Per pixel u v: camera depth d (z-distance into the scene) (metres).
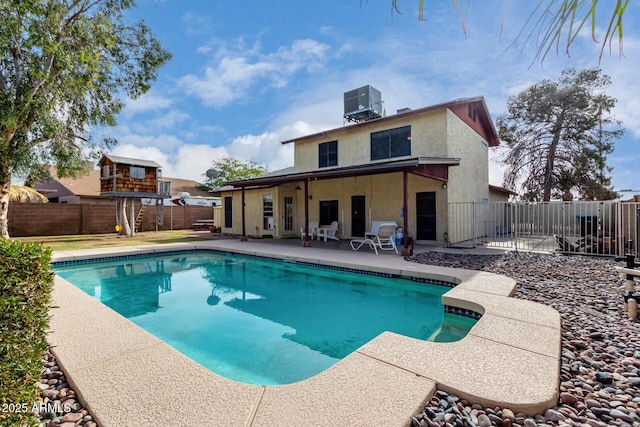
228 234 18.52
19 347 1.92
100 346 3.33
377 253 10.09
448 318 5.07
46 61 10.43
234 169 36.59
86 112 12.88
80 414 2.29
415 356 3.01
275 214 15.99
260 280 8.44
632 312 4.18
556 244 11.67
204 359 4.09
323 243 13.19
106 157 17.73
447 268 7.35
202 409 2.27
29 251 2.08
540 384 2.53
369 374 2.70
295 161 16.86
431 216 12.11
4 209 11.05
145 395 2.45
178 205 25.50
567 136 19.75
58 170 13.34
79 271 9.32
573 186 20.25
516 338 3.40
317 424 2.09
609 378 2.72
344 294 7.08
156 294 7.26
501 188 18.30
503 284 5.68
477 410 2.29
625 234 8.77
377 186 13.64
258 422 2.12
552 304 4.77
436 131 11.94
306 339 4.72
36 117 10.88
